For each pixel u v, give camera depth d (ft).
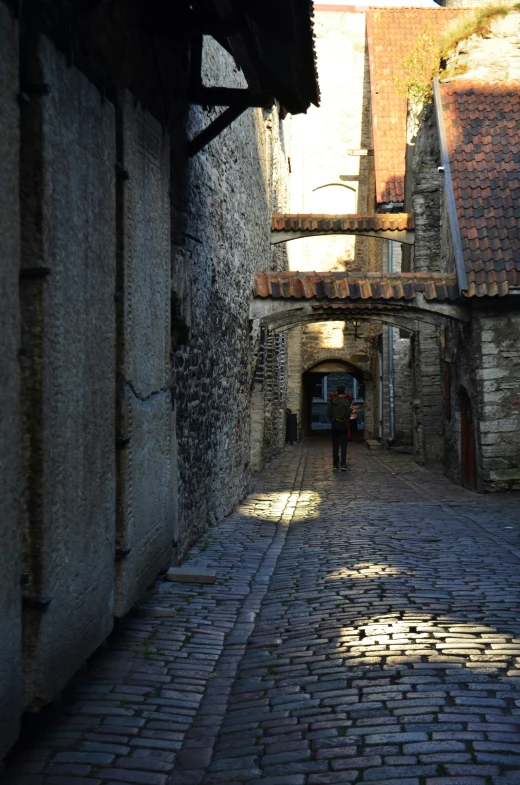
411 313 55.72
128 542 17.13
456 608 20.17
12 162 11.37
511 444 49.70
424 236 71.20
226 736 13.39
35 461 12.41
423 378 71.20
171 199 25.18
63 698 14.99
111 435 16.20
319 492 52.80
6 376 11.25
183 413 28.43
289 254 105.81
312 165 122.01
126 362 17.06
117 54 17.62
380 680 15.17
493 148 53.47
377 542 31.17
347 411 69.67
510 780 11.03
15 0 11.37
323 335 116.78
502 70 56.59
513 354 49.75
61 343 13.19
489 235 50.06
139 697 15.14
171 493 22.43
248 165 50.24
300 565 27.25
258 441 67.77
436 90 55.83
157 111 21.63
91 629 14.99
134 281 17.81
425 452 71.56
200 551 29.78
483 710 13.48
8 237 11.24
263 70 24.20
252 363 53.47
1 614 11.18
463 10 103.14
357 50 121.60
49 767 12.25
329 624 19.36
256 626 19.99
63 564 13.35
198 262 31.22
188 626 19.72
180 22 21.04
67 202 13.48
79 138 14.14
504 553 28.35
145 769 12.23
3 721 11.32
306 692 15.02
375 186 90.48
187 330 26.50
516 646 16.90
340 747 12.44
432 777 11.21
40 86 12.34
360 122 121.49
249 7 19.66
